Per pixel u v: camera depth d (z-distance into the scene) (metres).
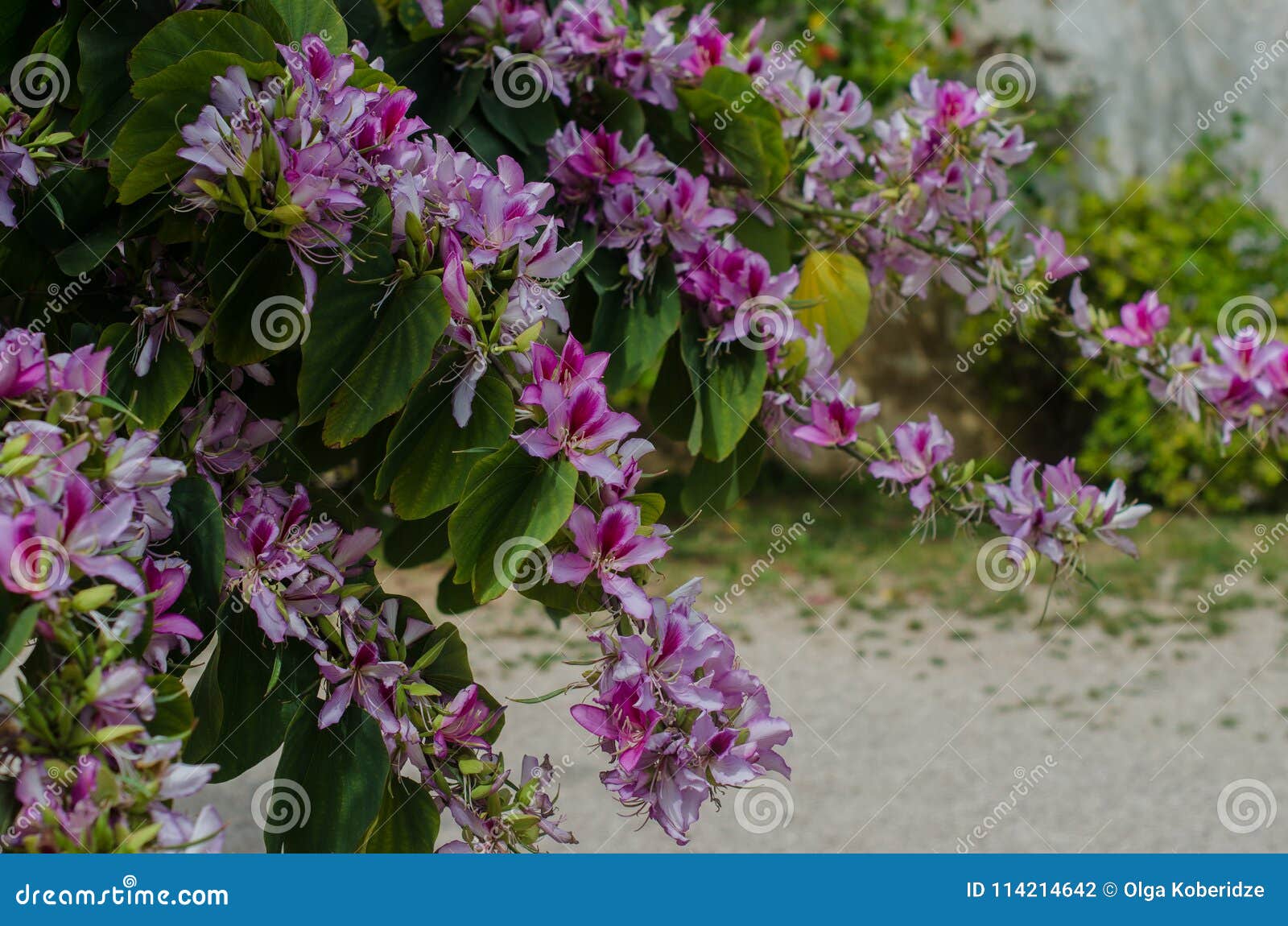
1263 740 3.70
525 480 1.85
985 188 2.38
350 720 1.88
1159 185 6.96
